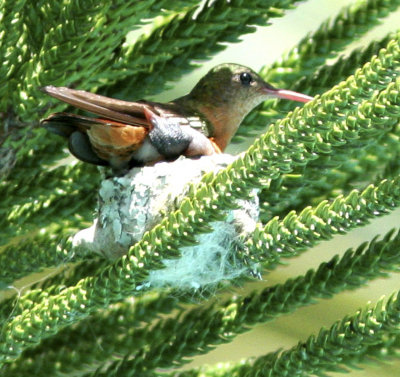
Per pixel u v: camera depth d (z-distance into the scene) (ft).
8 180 23.20
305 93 24.84
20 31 21.36
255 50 42.98
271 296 21.26
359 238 39.99
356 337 18.85
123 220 22.79
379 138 22.72
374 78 16.28
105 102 22.02
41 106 21.11
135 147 23.50
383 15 24.11
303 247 18.97
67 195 23.48
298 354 19.44
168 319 22.26
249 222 22.07
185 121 24.77
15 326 19.10
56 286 22.06
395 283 38.01
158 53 22.63
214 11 22.75
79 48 20.29
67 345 22.39
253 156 17.67
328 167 22.84
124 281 18.97
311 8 43.83
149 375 21.39
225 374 21.16
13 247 22.68
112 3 19.93
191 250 21.54
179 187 22.93
